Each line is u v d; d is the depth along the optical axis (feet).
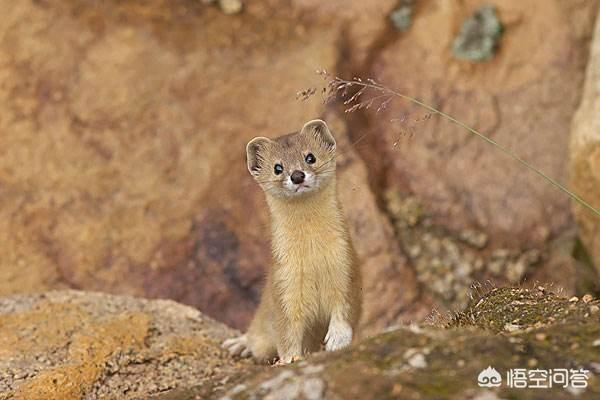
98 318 34.30
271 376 20.76
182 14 52.70
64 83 50.75
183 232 48.52
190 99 50.67
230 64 51.42
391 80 51.65
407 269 47.32
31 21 51.65
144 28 52.06
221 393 21.08
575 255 44.62
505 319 24.93
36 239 48.14
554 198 49.67
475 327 23.41
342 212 31.14
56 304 35.37
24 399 28.60
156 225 48.55
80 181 49.08
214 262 48.16
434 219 50.06
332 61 50.72
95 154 49.57
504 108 50.96
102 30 51.88
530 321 24.32
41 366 30.55
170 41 51.85
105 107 50.31
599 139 40.24
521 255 49.06
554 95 50.83
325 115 49.44
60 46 51.37
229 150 49.83
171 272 47.83
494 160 50.52
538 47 51.47
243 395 20.34
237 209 48.93
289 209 30.27
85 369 30.35
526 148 50.44
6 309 35.19
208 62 51.42
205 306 47.42
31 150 49.55
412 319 45.83
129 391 29.94
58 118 50.16
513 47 51.67
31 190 48.98
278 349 31.19
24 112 50.21
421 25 52.44
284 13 52.60
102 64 51.06
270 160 31.24
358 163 48.93
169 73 51.08
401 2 52.70
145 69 51.06
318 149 31.30
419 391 18.83
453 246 49.19
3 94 50.37
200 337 34.09
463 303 46.55
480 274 48.47
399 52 52.16
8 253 47.73
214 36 52.16
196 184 49.32
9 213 48.47
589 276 43.34
